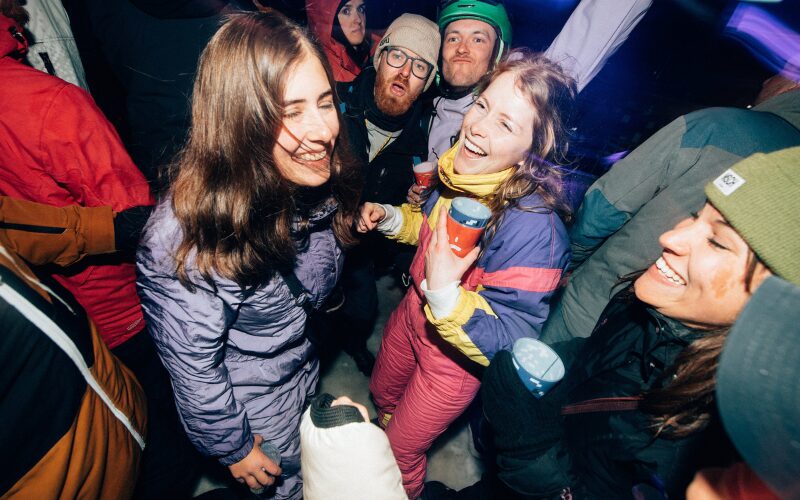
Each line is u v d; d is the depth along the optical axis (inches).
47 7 66.1
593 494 37.8
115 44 62.9
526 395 41.8
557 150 51.2
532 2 140.1
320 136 38.0
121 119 97.0
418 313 63.5
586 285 67.3
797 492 16.8
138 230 51.4
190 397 45.7
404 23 79.7
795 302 18.6
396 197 94.7
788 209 25.5
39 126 45.9
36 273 39.5
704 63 138.9
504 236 51.2
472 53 81.7
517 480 41.3
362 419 35.2
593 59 85.0
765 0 131.0
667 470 32.0
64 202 52.6
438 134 89.4
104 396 42.1
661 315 35.6
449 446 90.7
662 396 32.1
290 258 43.8
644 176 56.1
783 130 48.8
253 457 53.1
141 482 61.3
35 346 32.7
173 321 41.3
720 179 29.1
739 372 18.7
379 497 32.5
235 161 36.0
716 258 29.4
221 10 62.0
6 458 31.5
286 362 57.2
